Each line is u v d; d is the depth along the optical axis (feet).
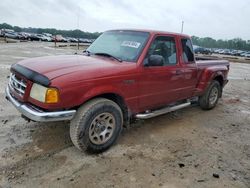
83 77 11.26
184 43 16.94
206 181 10.98
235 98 27.37
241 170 12.12
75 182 10.26
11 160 11.44
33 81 11.11
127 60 13.78
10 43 113.39
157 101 15.33
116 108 12.69
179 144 14.35
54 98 10.56
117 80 12.43
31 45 108.68
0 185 9.77
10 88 12.98
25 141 13.25
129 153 12.86
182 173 11.44
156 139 14.75
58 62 12.52
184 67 16.78
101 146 12.52
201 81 19.25
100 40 16.37
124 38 15.14
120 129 13.25
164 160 12.45
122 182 10.46
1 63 39.91
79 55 14.96
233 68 68.39
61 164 11.44
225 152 13.87
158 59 13.58
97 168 11.34
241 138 16.05
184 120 18.52
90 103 11.84
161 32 15.17
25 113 11.07
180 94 17.21
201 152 13.60
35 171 10.79
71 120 11.82
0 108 17.69
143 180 10.70
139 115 14.38
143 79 13.74
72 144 13.30
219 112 21.38
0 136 13.57
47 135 14.07
